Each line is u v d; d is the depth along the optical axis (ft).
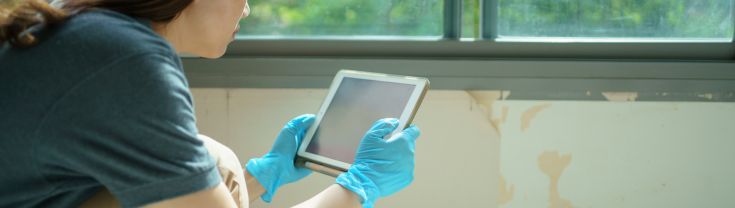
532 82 5.83
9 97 2.73
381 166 3.86
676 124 5.91
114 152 2.73
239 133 6.07
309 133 4.49
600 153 5.96
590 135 5.94
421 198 6.07
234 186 3.77
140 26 2.87
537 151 5.97
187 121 2.84
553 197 6.05
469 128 5.95
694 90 5.84
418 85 4.23
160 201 2.79
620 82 5.83
